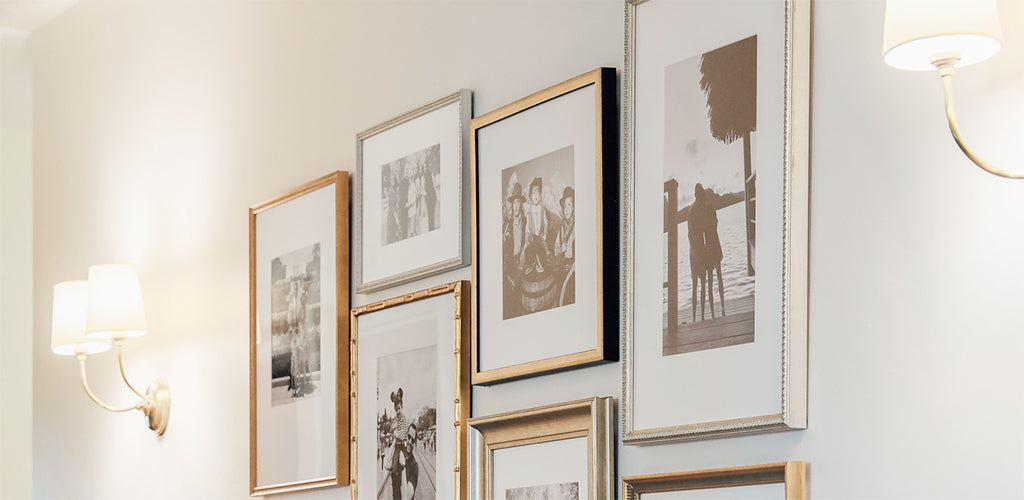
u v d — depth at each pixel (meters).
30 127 5.23
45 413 4.75
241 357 3.72
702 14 2.33
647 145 2.40
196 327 3.96
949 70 1.75
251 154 3.80
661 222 2.35
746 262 2.18
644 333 2.35
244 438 3.65
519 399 2.69
